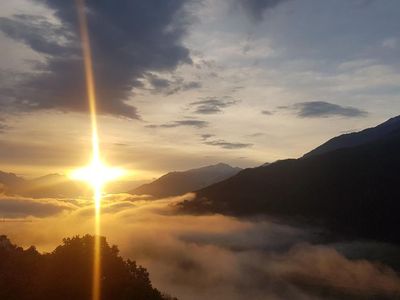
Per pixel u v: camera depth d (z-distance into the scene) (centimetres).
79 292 4038
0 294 3906
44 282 4134
